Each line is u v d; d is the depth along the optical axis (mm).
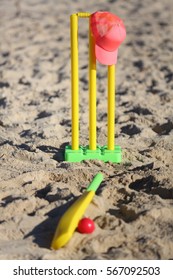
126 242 2125
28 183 2557
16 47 5422
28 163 2805
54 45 5516
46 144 3082
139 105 3809
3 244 2117
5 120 3527
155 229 2195
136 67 4871
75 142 2857
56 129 3332
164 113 3691
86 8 7270
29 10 7062
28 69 4727
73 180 2627
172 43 5660
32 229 2199
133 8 7309
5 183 2562
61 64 4887
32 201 2361
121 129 3395
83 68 4789
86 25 6438
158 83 4410
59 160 2893
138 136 3225
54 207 2326
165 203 2355
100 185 2543
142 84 4398
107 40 2656
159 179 2598
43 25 6289
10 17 6633
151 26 6363
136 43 5672
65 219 2139
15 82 4402
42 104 3873
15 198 2396
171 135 3230
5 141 3129
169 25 6410
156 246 2098
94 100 2809
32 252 2070
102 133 3279
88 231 2143
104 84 4348
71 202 2348
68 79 4461
